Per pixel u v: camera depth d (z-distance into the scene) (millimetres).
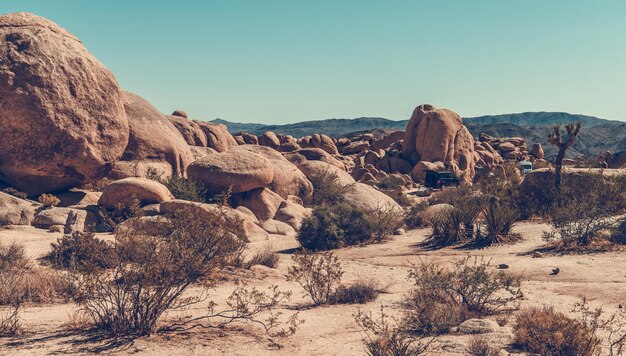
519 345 8758
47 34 27047
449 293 12023
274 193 31125
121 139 28375
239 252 16547
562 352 8180
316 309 12062
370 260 19375
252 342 9164
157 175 31344
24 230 21656
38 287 12094
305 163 39031
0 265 13773
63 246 15633
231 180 29297
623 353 8219
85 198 27250
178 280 9758
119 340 8883
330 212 23375
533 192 27172
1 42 25938
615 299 12039
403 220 27062
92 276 9789
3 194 23359
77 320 10016
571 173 26281
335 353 8734
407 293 13727
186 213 10430
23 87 25188
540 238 20781
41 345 8500
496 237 20906
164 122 36125
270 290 14117
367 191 34000
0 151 25391
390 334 9578
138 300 9438
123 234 10125
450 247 20891
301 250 21797
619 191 23781
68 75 26484
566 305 11711
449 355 8320
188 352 8453
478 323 9797
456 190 35844
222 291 13344
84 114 26641
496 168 57719
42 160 25578
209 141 53250
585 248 18391
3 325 9281
